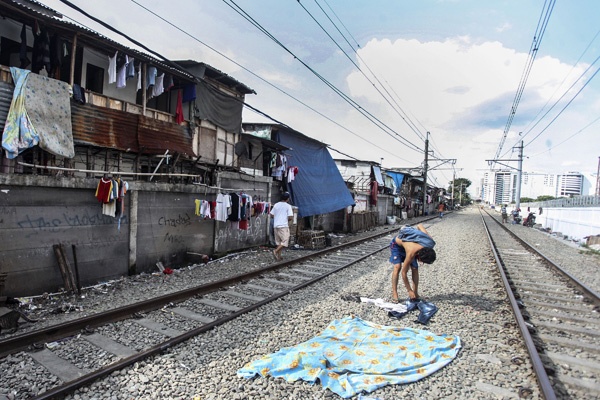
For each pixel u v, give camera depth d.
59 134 7.62
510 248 16.83
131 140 9.65
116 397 3.55
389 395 3.71
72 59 8.09
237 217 11.07
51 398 3.41
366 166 31.95
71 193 7.42
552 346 5.22
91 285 7.81
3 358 4.24
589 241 19.16
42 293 6.89
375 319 6.06
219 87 13.28
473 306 6.96
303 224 18.83
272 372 4.01
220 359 4.41
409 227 7.14
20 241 6.59
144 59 9.32
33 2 9.21
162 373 4.01
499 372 4.31
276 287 7.98
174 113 11.83
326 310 6.43
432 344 4.88
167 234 9.88
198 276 8.95
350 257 12.39
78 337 4.93
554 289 8.75
